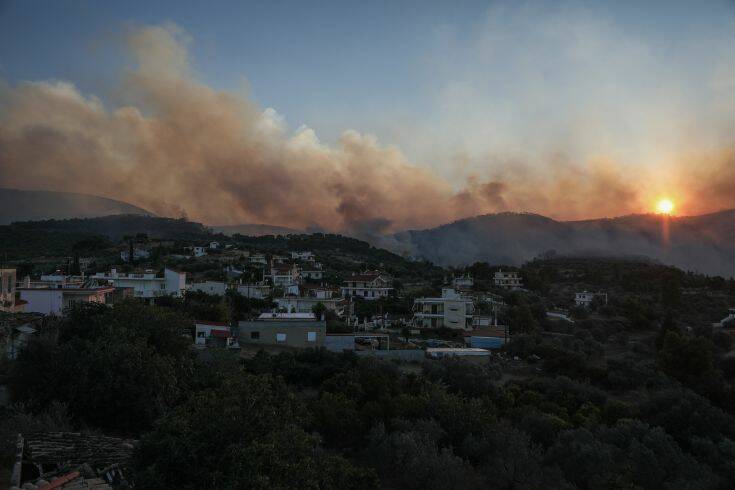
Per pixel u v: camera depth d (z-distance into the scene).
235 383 16.89
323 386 36.72
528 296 116.75
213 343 53.22
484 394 39.69
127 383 24.84
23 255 131.25
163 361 26.91
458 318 78.06
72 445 18.75
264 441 15.02
